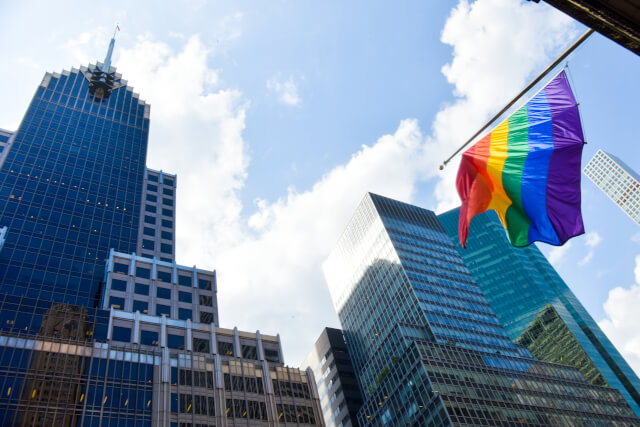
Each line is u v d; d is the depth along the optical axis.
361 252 167.00
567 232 15.37
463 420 92.62
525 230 16.56
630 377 190.00
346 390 149.25
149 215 108.75
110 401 61.09
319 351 169.88
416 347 110.06
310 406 77.62
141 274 86.62
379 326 143.88
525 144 17.33
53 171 102.06
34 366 59.84
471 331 127.06
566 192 15.77
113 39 151.25
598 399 118.12
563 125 16.59
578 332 190.00
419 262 146.62
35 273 79.69
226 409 69.06
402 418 107.12
